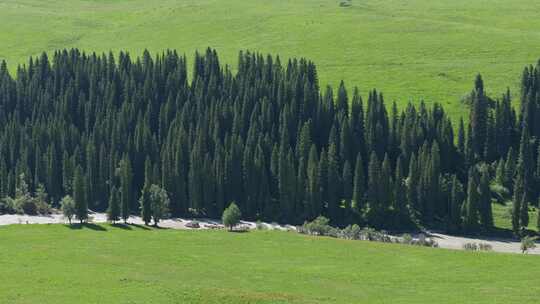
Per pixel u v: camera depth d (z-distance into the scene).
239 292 151.00
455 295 159.62
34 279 157.00
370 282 171.62
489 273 181.25
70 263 176.00
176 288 151.00
